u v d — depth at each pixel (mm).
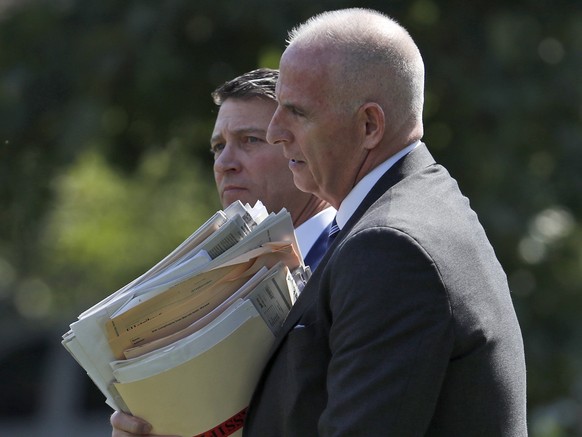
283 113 9258
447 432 8391
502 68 20766
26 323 42781
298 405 8602
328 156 9117
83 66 21812
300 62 9062
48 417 43031
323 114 9008
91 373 9289
